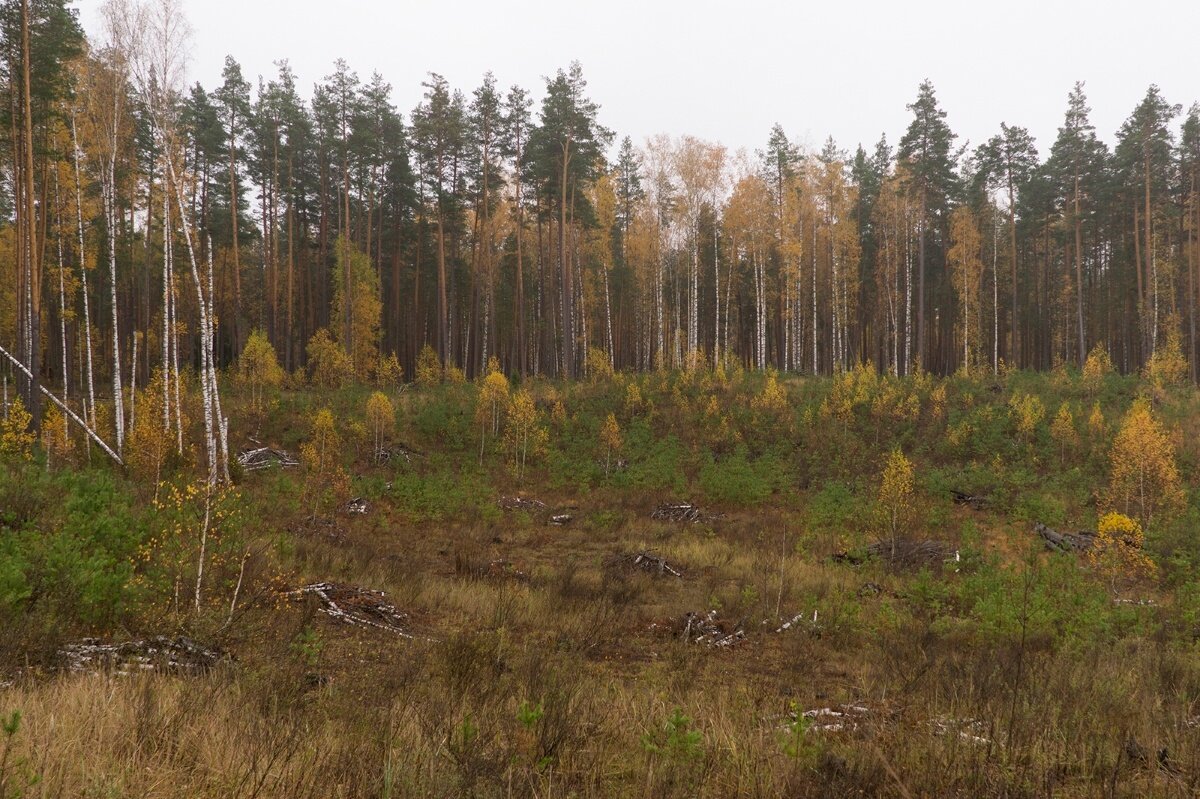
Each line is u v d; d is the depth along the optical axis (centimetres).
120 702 472
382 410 2683
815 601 1242
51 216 2831
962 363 5034
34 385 2023
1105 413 2747
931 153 4100
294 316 4916
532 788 388
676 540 1895
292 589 1030
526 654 833
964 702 672
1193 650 951
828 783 446
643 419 3059
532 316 5094
